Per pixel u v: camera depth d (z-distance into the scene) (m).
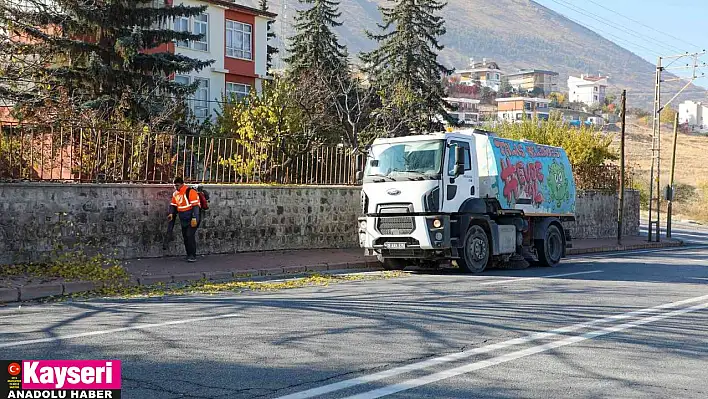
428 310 9.79
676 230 45.94
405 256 15.38
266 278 14.41
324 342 7.50
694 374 6.60
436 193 14.82
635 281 14.52
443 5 44.97
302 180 19.30
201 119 37.75
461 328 8.48
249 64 41.03
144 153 15.64
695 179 78.62
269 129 20.86
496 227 16.52
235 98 26.88
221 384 5.82
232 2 40.03
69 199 14.09
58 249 13.85
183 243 16.22
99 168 14.88
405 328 8.38
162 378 5.97
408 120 38.19
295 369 6.34
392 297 11.14
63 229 13.98
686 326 9.06
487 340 7.83
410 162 15.27
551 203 18.80
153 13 24.55
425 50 44.50
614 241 30.45
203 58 38.03
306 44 46.03
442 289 12.38
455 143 15.25
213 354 6.85
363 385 5.88
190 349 7.05
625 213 35.47
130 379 5.94
